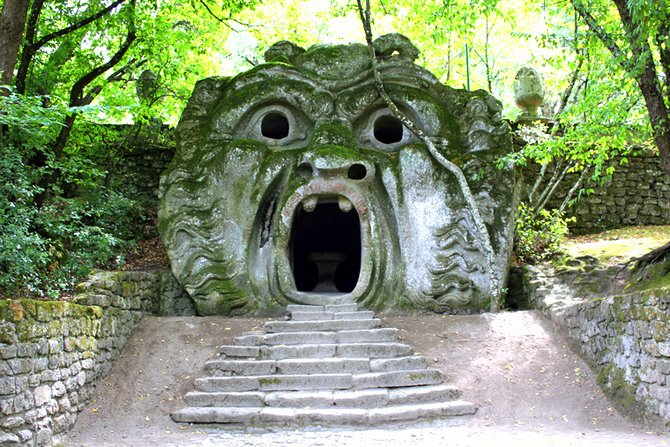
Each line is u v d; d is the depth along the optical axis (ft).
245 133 35.06
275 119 36.45
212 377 25.84
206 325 30.42
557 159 43.57
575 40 30.60
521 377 26.07
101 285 27.25
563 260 34.65
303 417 23.15
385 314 32.76
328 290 39.27
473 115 34.94
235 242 33.40
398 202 33.55
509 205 33.63
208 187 33.83
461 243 32.96
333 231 44.04
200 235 33.42
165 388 25.59
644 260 29.53
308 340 28.43
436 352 28.07
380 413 23.09
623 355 23.89
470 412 23.94
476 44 60.39
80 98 36.99
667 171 26.27
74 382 22.85
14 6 27.12
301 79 35.09
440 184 33.63
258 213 34.06
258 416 23.29
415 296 32.68
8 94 26.96
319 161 32.63
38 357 20.27
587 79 32.91
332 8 46.93
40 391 20.25
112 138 44.27
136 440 21.52
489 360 27.32
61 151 35.78
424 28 42.50
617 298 24.41
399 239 33.47
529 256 36.88
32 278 25.64
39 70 37.63
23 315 19.60
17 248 24.94
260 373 26.25
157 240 40.68
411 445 19.99
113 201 37.93
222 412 23.44
